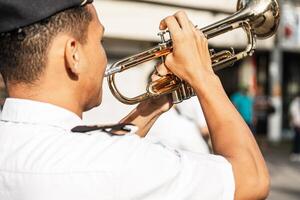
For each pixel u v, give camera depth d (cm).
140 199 109
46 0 113
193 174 112
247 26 167
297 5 1216
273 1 170
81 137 114
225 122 118
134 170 109
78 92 121
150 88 148
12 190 113
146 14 588
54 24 115
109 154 111
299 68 1609
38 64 117
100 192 108
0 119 123
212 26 161
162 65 145
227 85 1550
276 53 1359
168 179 110
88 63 121
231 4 599
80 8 119
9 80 119
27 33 114
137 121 156
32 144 115
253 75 1548
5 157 116
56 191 109
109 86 151
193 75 123
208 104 120
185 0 586
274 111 1416
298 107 1230
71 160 111
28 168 112
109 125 118
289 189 810
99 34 124
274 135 1435
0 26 113
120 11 582
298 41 1263
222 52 162
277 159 1162
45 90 118
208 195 111
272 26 171
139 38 590
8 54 117
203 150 333
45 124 117
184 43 125
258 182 114
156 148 114
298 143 1209
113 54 696
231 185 112
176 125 321
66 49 117
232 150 116
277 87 1414
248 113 1066
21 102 119
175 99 153
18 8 112
